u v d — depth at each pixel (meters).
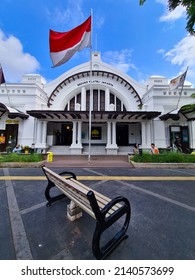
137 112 13.91
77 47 10.52
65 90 18.92
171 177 6.67
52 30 10.55
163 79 19.89
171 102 16.27
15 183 5.63
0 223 3.01
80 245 2.39
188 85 18.62
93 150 15.98
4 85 15.71
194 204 3.98
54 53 10.59
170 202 4.09
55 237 2.59
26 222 3.04
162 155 9.79
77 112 13.73
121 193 4.70
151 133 15.74
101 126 20.23
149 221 3.14
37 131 15.36
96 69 19.56
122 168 8.73
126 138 20.14
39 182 5.76
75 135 15.59
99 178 6.43
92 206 2.03
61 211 3.52
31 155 9.84
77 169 8.42
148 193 4.72
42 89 17.83
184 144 15.49
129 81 19.92
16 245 2.37
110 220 2.26
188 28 4.77
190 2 4.48
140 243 2.45
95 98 19.53
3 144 15.25
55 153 15.20
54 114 14.34
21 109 15.68
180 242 2.48
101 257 2.11
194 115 15.12
